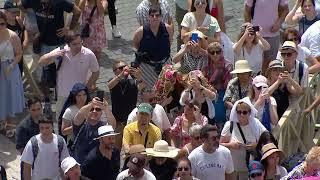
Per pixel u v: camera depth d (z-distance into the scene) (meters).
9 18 42.69
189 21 41.97
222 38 41.44
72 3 42.38
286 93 38.56
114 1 47.28
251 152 35.84
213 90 38.06
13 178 38.06
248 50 40.94
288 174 33.44
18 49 40.53
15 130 40.09
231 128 36.25
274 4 43.34
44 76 40.84
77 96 36.94
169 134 37.41
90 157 34.66
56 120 41.09
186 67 39.78
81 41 40.59
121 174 33.44
